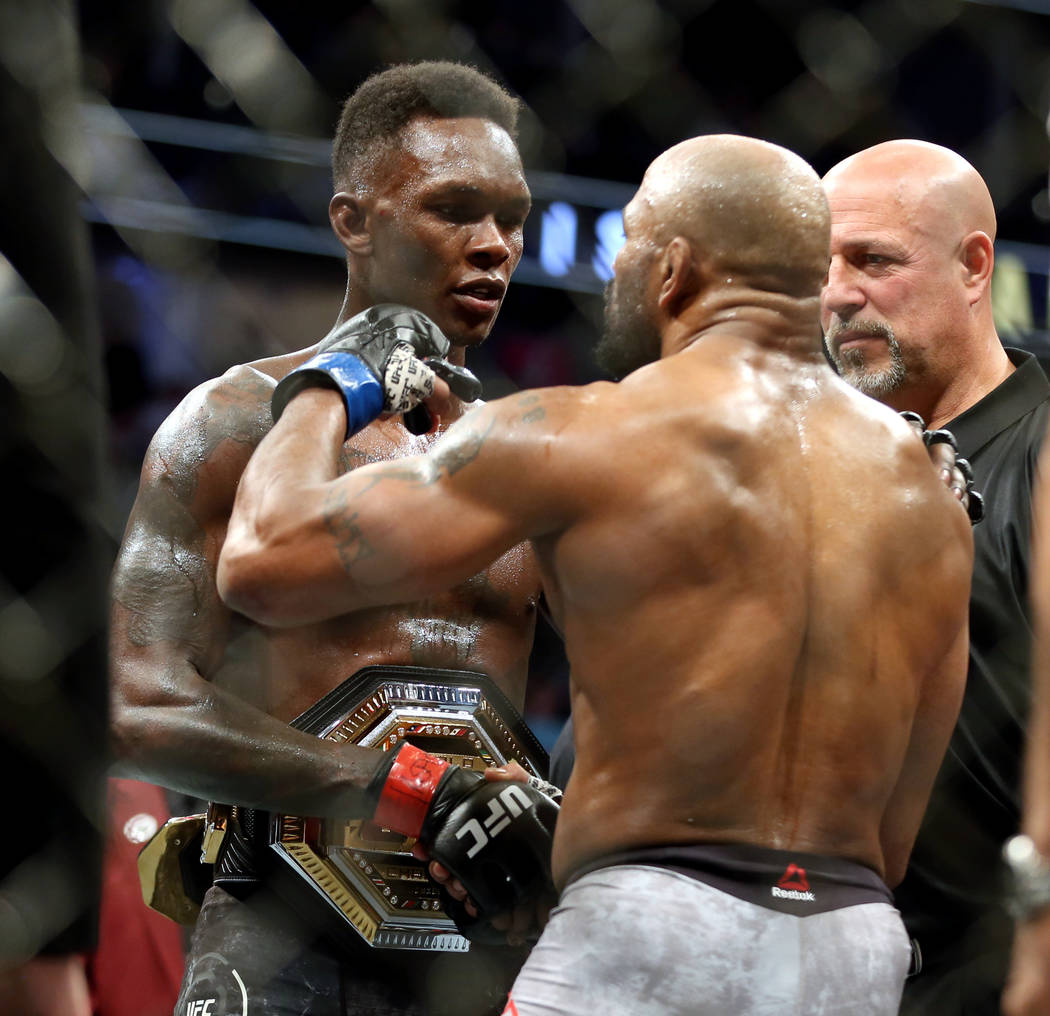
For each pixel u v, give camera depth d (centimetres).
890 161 622
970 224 616
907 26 916
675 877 361
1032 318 1188
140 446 1173
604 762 377
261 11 1008
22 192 260
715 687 367
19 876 267
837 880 373
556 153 1035
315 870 459
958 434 608
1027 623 565
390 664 488
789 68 1005
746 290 409
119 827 696
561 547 378
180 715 461
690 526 371
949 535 410
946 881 575
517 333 1242
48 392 264
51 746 268
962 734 572
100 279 1156
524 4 1037
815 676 380
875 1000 366
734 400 388
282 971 464
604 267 1164
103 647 275
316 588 381
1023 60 977
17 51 259
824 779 378
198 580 483
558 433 375
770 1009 353
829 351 635
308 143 1100
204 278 1137
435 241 507
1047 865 359
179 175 1095
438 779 453
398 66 537
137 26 1026
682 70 1004
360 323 461
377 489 381
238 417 497
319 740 462
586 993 355
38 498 264
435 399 461
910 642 396
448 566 376
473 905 455
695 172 417
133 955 676
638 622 372
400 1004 472
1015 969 367
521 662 523
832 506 390
